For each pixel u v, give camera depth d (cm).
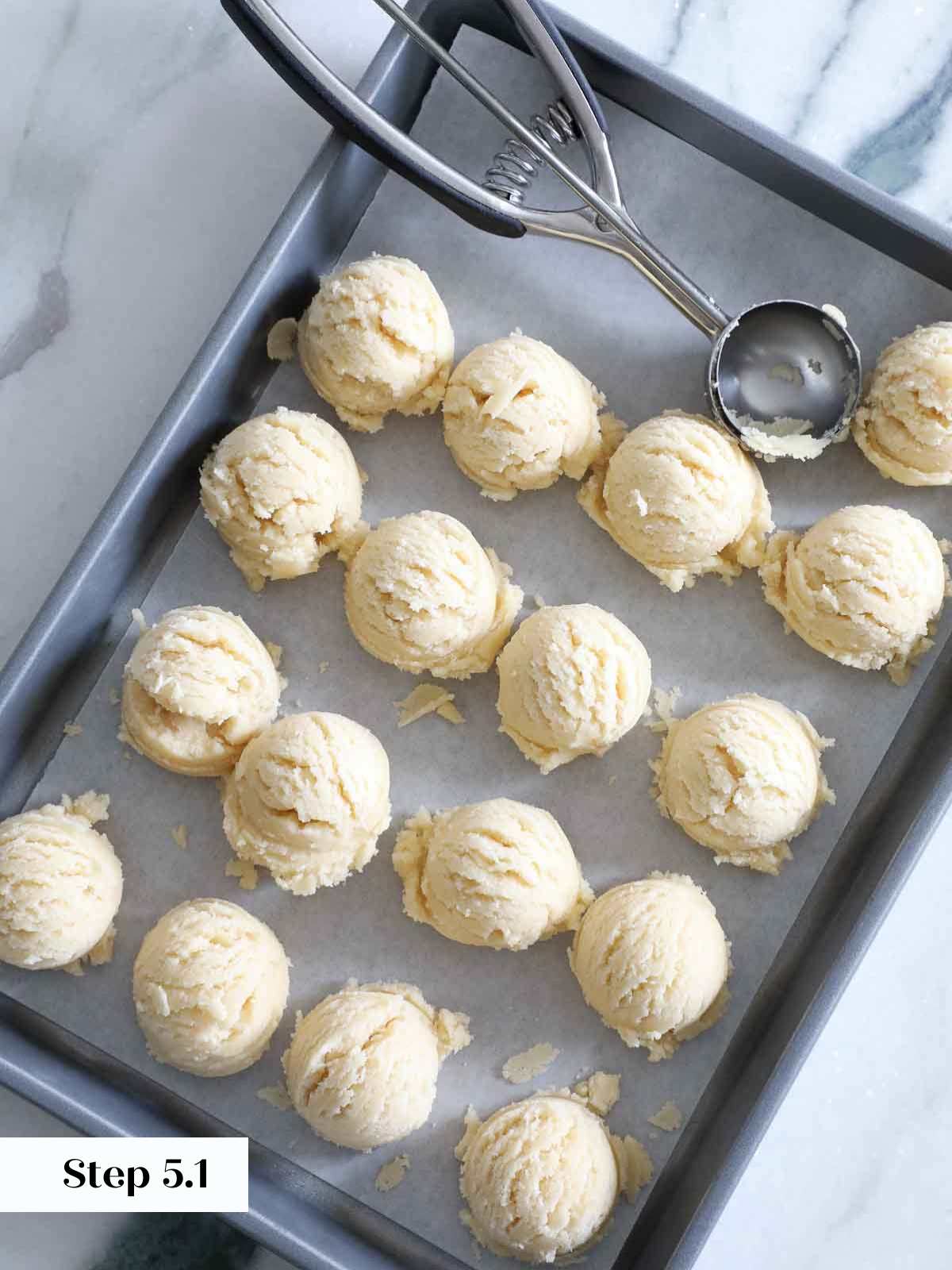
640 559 43
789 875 42
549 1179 39
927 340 41
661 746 43
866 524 41
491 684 43
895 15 45
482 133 44
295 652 43
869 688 43
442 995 42
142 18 45
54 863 40
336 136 40
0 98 45
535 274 44
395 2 43
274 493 41
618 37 45
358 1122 40
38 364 45
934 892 44
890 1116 44
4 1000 41
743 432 42
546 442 42
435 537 41
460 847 40
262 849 41
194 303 45
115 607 42
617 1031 41
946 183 45
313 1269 38
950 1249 43
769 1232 43
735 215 43
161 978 40
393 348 41
